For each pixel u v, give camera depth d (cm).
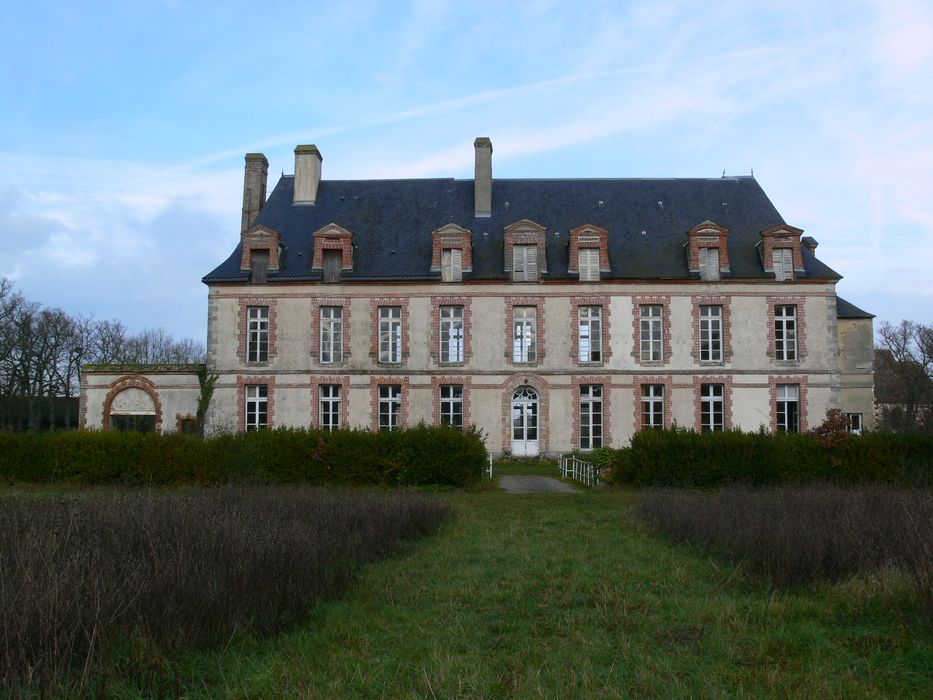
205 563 824
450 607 920
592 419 3400
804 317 3394
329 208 3731
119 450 2400
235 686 647
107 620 661
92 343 6384
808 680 662
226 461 2383
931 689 640
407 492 2198
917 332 6050
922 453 2327
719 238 3416
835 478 2277
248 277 3441
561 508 1955
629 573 1121
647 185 3794
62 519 1032
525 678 665
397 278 3425
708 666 702
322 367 3412
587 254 3438
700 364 3378
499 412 3391
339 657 720
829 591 941
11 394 5178
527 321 3441
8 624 613
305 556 957
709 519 1365
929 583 815
